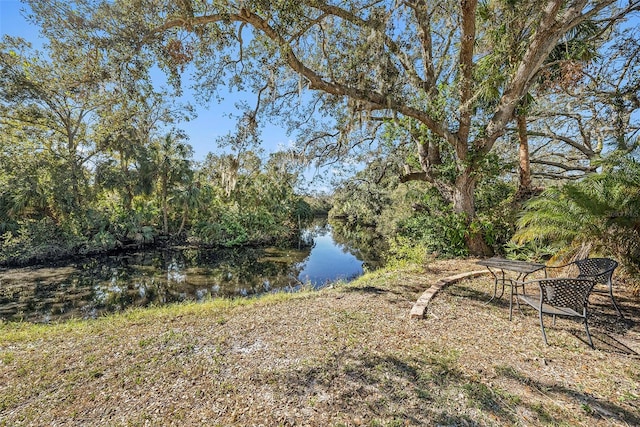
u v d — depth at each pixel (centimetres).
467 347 296
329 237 2562
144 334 366
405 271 657
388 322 370
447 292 484
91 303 949
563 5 590
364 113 705
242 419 204
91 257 1667
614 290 465
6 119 1578
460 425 192
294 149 924
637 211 425
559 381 236
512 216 811
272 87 627
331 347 306
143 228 2008
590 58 724
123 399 234
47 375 275
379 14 568
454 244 809
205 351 312
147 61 529
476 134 776
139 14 484
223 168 744
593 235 466
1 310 882
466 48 665
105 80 507
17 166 1672
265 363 280
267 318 405
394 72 638
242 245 2109
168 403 226
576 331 329
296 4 499
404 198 1355
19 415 219
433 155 868
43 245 1525
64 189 1702
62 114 1711
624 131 856
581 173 1084
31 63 1066
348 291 532
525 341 308
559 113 1038
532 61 623
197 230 2170
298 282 1181
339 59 641
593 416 196
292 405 218
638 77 775
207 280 1237
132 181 2044
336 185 1303
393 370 258
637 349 286
